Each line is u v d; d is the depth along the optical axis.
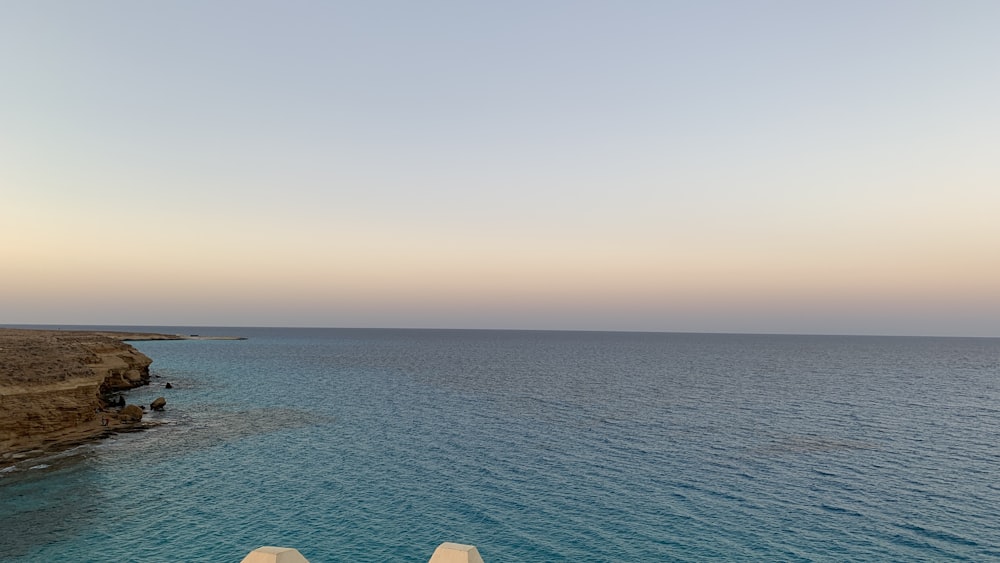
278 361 155.88
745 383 106.44
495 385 100.81
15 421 45.41
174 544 28.53
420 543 29.28
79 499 34.56
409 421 63.19
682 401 80.06
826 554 28.34
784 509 34.44
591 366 150.62
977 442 53.16
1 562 26.16
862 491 37.88
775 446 50.97
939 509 34.50
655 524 31.98
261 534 30.08
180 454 46.50
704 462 45.22
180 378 107.19
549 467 43.56
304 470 42.28
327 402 77.44
